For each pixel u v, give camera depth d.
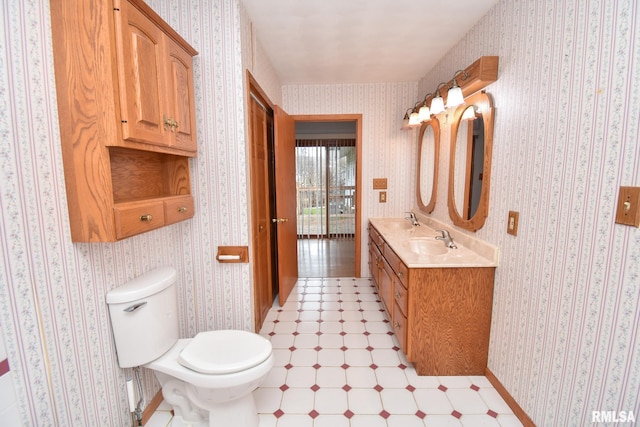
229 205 1.84
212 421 1.41
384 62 2.70
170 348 1.50
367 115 3.36
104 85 1.02
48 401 1.02
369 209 3.50
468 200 2.12
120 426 1.38
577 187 1.18
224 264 1.91
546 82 1.35
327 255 4.82
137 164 1.47
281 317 2.68
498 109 1.75
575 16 1.18
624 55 0.99
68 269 1.09
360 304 2.93
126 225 1.13
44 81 1.00
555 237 1.30
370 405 1.65
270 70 2.63
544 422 1.38
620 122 1.00
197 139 1.79
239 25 1.71
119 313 1.29
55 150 1.04
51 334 1.03
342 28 2.07
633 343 0.97
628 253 0.98
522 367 1.53
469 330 1.85
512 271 1.62
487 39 1.87
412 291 1.80
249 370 1.32
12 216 0.90
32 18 0.96
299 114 3.35
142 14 1.18
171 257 1.82
